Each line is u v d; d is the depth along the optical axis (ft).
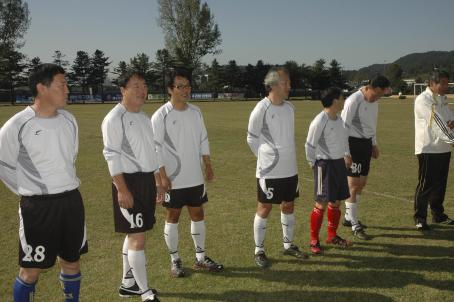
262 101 14.92
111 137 11.91
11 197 24.31
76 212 10.35
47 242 10.00
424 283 13.28
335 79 247.70
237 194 24.38
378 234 17.81
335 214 16.55
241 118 81.51
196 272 14.39
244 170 31.40
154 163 12.69
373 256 15.55
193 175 14.03
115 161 11.82
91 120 78.89
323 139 15.78
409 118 76.74
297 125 64.28
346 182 16.24
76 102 188.75
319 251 15.76
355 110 17.62
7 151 9.56
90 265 14.93
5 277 13.91
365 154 17.85
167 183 13.61
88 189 26.03
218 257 15.52
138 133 12.26
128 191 11.87
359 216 20.11
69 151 10.19
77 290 11.05
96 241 17.21
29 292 10.32
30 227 9.85
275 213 20.83
